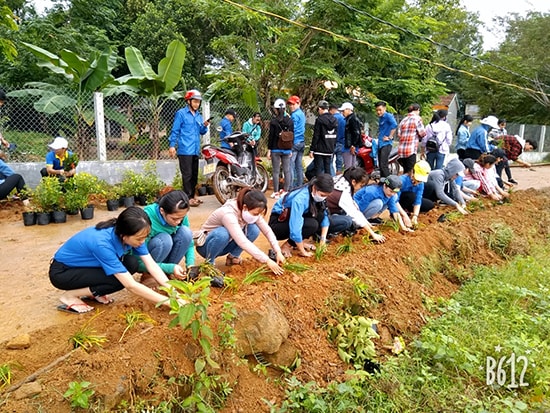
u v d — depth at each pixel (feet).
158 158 31.99
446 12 62.23
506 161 35.22
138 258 11.01
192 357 9.24
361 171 16.60
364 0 38.88
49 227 19.90
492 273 18.40
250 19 37.24
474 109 99.50
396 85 44.09
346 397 10.18
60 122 28.63
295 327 11.34
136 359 8.50
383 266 15.29
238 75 36.35
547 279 17.95
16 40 37.73
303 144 28.68
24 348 9.04
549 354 12.64
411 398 10.71
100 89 31.60
